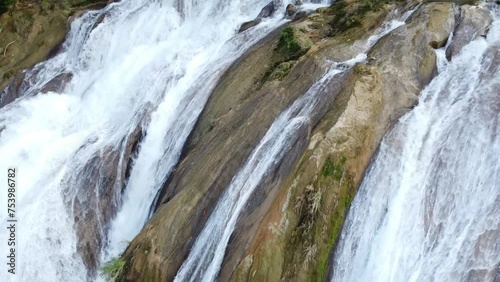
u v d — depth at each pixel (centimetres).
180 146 1406
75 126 1753
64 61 2241
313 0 1877
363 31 1405
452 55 1202
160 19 2089
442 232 892
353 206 983
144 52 1919
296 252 937
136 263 1116
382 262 905
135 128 1479
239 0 2008
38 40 2395
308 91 1191
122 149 1446
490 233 846
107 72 1903
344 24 1523
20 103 1853
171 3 2145
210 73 1564
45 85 2006
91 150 1490
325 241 951
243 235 984
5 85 2178
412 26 1281
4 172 1500
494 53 1146
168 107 1543
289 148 1066
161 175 1388
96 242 1341
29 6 2547
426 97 1114
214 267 1002
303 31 1536
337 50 1310
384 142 1038
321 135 1027
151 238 1122
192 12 2102
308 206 959
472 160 945
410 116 1071
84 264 1312
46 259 1307
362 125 1047
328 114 1082
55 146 1574
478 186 910
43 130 1736
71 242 1327
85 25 2266
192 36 1973
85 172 1415
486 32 1223
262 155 1109
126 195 1429
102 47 2147
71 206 1374
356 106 1077
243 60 1527
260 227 959
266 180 1045
